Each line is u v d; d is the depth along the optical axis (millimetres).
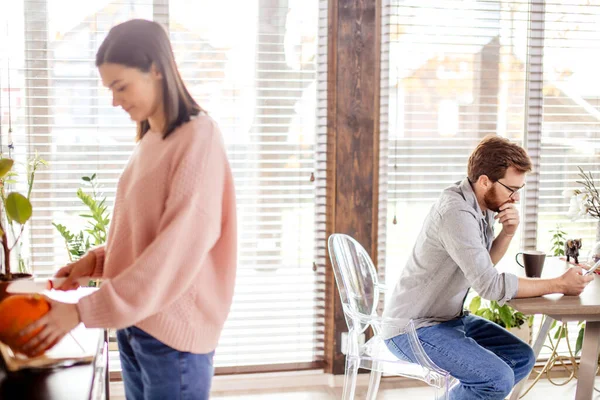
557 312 2180
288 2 3107
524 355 2467
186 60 3061
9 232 2527
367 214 3205
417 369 2416
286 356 3297
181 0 3023
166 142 1361
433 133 3273
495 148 2363
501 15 3264
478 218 2381
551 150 3398
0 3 2910
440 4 3205
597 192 3301
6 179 2602
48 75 2986
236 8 3076
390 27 3170
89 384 1194
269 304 3244
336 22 3074
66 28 2977
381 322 2354
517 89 3322
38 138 3012
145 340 1354
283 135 3178
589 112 3404
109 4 2984
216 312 1404
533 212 3389
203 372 1395
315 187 3217
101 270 1609
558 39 3334
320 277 3256
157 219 1355
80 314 1206
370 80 3131
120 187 1481
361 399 3148
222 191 1361
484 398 2279
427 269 2404
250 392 3191
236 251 1428
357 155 3160
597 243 2879
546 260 2902
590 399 2404
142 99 1333
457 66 3258
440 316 2447
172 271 1270
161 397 1373
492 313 3234
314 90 3176
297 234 3236
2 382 1198
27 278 1830
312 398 3133
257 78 3127
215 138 1360
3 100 2959
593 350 2385
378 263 3273
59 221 3068
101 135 3059
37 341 1201
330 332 3252
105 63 1307
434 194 3307
